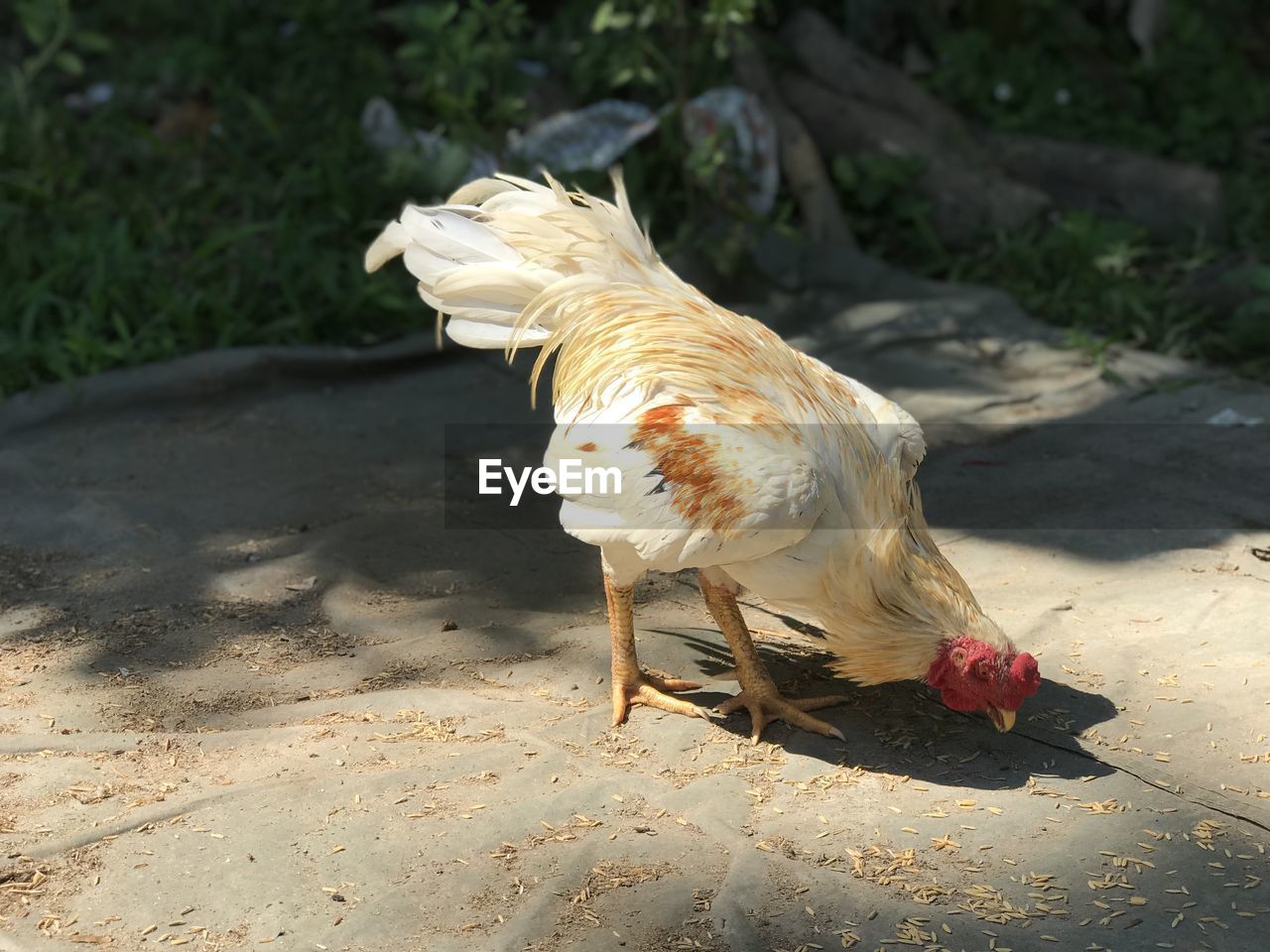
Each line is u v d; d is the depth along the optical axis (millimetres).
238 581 1280
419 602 1250
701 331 1025
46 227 2043
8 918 813
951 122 2309
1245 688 1063
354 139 2221
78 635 1179
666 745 1020
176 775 965
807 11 2496
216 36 2695
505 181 1163
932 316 1965
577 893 837
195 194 2166
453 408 1737
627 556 983
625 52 2109
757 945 792
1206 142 2477
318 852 879
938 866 870
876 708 1075
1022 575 1271
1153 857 875
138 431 1650
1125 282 2016
